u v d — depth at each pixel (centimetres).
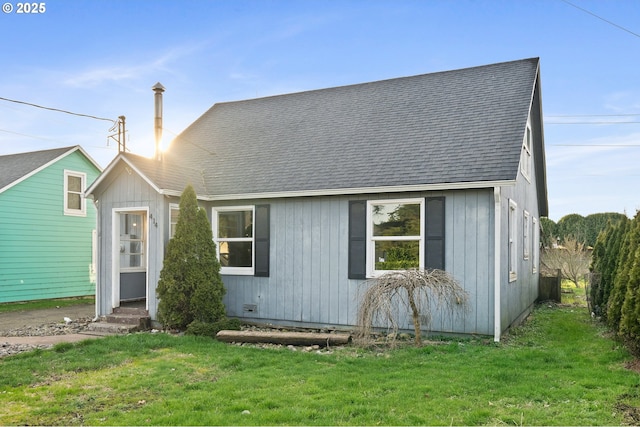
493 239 905
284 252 1102
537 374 645
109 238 1170
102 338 905
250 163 1238
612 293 975
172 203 1123
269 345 885
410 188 945
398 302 901
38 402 544
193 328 968
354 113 1311
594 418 474
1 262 1602
